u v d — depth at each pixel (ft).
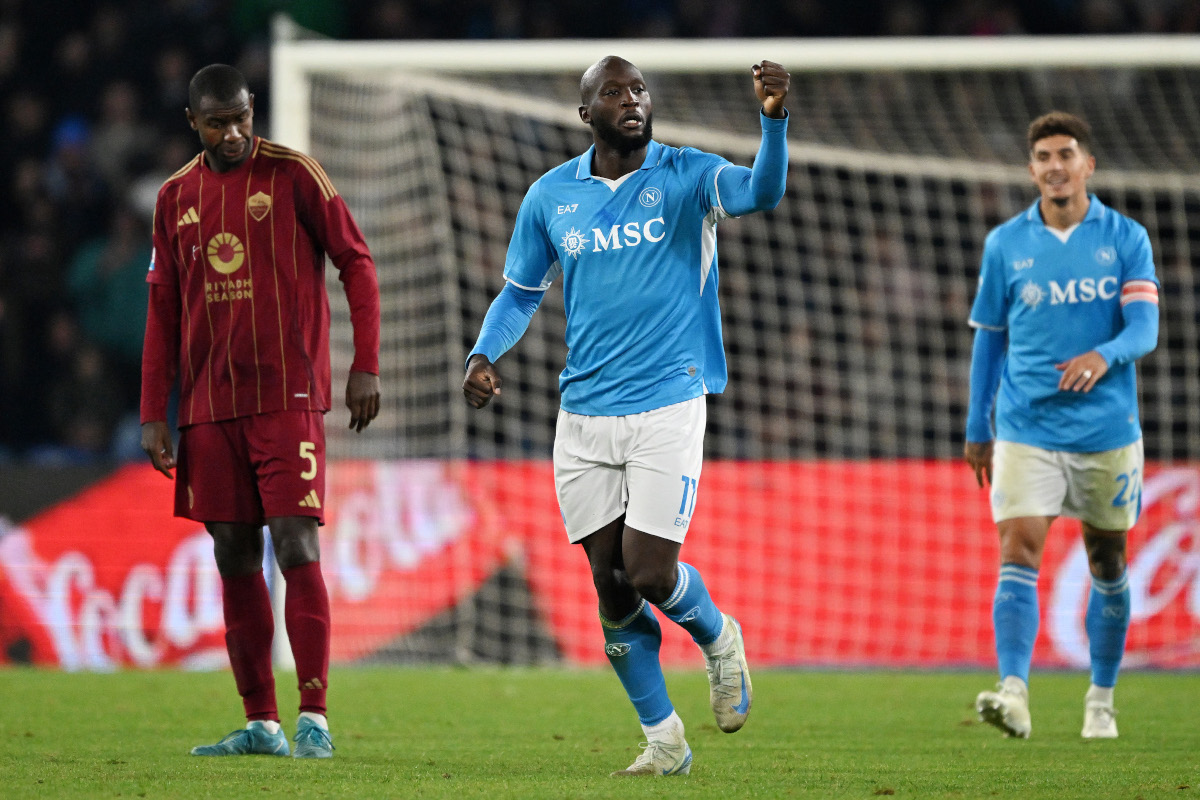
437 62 100.32
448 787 39.68
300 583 48.88
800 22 171.42
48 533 97.25
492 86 120.16
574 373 44.24
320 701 48.83
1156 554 95.14
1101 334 58.70
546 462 98.48
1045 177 59.11
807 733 59.06
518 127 126.11
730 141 115.34
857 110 140.46
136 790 38.83
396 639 96.78
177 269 50.67
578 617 96.94
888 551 98.22
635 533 42.37
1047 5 167.43
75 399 137.80
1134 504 59.06
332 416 99.86
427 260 114.11
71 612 96.48
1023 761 49.21
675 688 79.00
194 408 49.70
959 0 169.37
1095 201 59.72
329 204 49.98
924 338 131.54
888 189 132.98
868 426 128.47
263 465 48.91
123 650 95.86
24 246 159.12
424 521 97.71
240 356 48.96
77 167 158.61
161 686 78.02
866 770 46.01
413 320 110.93
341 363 101.19
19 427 147.74
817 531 98.58
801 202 131.03
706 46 98.99
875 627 97.66
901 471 98.63
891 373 130.00
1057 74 147.43
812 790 40.40
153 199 155.63
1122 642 59.16
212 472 49.57
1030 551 58.70
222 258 49.14
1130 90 146.82
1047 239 59.31
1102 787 41.60
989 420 62.54
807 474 99.04
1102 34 164.35
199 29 169.37
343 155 109.29
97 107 167.43
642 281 43.32
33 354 149.59
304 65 100.17
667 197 43.68
